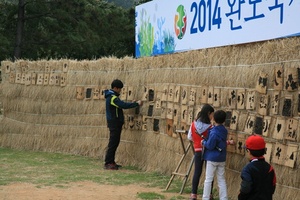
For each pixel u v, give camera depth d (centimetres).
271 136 736
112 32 2466
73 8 2377
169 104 1025
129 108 1105
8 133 1461
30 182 935
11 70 1470
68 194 839
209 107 816
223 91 856
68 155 1298
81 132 1305
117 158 1192
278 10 722
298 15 681
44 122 1380
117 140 1111
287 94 707
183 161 966
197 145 810
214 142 754
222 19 859
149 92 1106
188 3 977
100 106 1262
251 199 551
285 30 709
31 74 1407
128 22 2473
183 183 873
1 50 2325
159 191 878
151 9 1152
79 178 986
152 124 1088
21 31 2366
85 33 2381
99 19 2373
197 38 947
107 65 1249
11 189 870
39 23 2484
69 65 1334
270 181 555
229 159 831
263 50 761
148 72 1121
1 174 1011
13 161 1184
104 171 1077
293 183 694
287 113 703
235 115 817
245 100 798
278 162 716
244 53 809
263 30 754
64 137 1342
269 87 746
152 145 1087
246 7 792
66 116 1338
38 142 1387
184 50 998
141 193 849
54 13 2388
